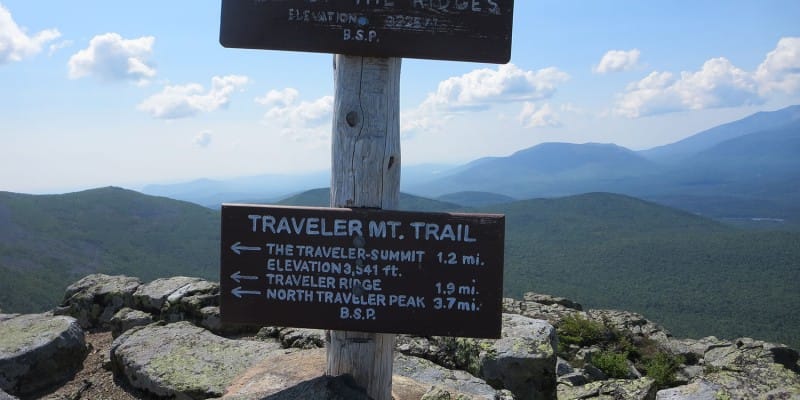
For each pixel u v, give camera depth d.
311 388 4.63
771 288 138.25
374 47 4.38
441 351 7.88
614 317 14.16
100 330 10.09
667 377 10.40
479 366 7.35
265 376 5.41
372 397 4.74
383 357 4.76
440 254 4.46
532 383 7.22
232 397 4.90
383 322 4.52
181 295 9.73
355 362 4.70
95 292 10.51
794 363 10.16
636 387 7.83
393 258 4.48
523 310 13.60
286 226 4.50
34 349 7.21
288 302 4.55
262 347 7.37
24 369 7.07
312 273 4.52
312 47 4.40
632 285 145.12
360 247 4.48
